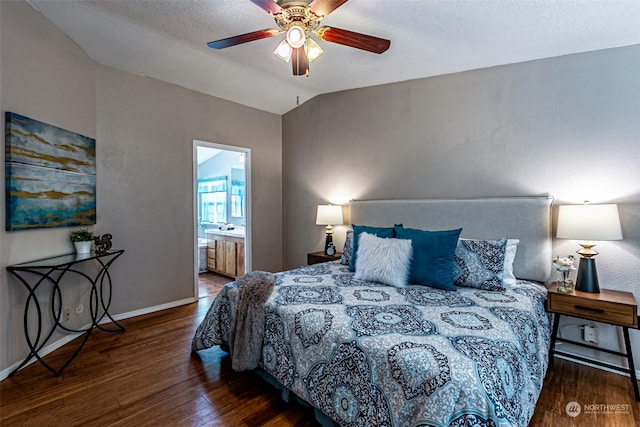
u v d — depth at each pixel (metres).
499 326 1.59
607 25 1.98
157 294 3.52
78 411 1.79
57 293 2.61
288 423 1.71
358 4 1.99
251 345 1.97
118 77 3.20
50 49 2.50
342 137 3.91
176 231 3.67
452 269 2.34
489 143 2.78
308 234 4.41
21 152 2.22
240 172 6.23
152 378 2.13
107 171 3.13
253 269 4.46
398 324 1.62
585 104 2.33
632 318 1.89
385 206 3.38
